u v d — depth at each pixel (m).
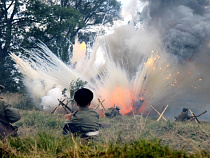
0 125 5.04
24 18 28.28
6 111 5.14
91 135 4.84
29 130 7.51
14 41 28.03
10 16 28.66
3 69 25.83
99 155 3.57
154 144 3.71
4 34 27.12
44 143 4.15
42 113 11.66
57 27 28.23
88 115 4.98
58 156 3.77
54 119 9.16
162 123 9.14
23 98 16.45
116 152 3.50
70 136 4.64
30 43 27.86
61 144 4.20
